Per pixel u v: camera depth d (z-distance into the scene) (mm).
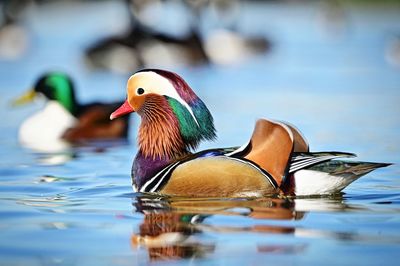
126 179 13508
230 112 22609
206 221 10242
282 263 8680
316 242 9359
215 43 44281
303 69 34938
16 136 19688
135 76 12344
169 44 42531
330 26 53062
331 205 11117
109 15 57844
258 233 9703
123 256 8945
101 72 39000
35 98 20250
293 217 10422
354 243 9336
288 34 51812
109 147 18094
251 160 11320
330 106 23781
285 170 11203
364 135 18688
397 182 12891
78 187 12758
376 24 54500
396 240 9430
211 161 11414
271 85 29547
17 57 39438
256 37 45250
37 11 58812
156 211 10805
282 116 21828
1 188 12711
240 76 33531
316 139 18141
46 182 13234
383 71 33688
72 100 19953
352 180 11359
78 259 8859
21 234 9805
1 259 8875
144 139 12188
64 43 44625
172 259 8828
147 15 44312
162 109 12141
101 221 10375
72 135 19484
